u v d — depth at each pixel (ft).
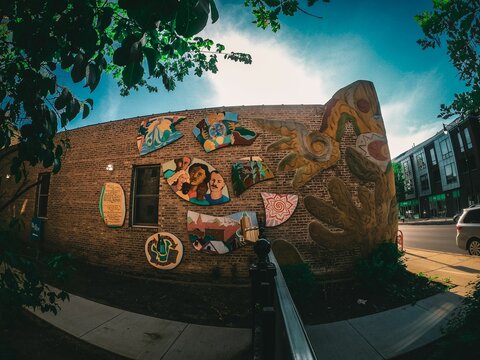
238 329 13.60
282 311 4.51
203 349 11.83
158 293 18.76
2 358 10.22
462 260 25.68
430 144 125.70
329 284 19.75
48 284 19.30
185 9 3.49
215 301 17.49
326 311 15.90
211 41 10.51
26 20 4.33
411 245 40.93
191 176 22.93
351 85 23.67
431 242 44.29
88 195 26.50
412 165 145.38
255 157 22.35
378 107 23.99
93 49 4.17
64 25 4.11
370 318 14.64
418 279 20.16
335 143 22.54
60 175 28.91
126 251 23.79
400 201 153.79
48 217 29.22
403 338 12.57
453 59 7.70
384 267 18.93
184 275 21.84
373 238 21.72
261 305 6.29
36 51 4.19
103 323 14.14
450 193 113.70
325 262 20.97
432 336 12.55
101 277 21.90
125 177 24.95
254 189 21.97
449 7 7.26
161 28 5.49
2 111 5.41
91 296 17.85
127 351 11.69
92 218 25.89
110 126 26.58
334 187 21.89
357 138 22.85
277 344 5.68
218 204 22.15
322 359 11.31
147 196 24.63
